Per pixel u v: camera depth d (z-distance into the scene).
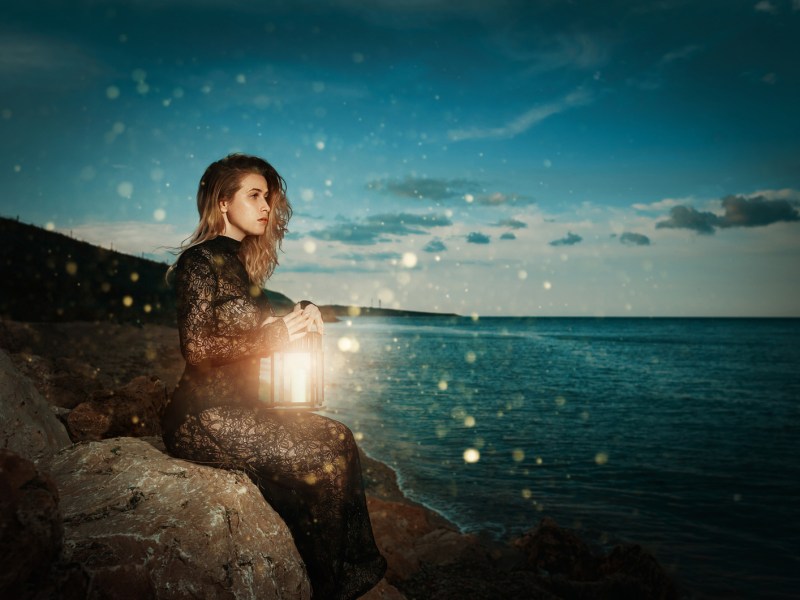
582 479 9.30
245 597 1.95
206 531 1.97
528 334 92.69
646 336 88.81
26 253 43.41
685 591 5.64
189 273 2.32
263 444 2.33
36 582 1.48
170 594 1.79
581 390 21.92
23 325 11.43
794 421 15.85
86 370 8.07
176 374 12.17
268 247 2.82
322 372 2.56
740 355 46.69
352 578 2.45
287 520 2.44
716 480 9.46
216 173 2.58
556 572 5.69
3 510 1.38
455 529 6.89
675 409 17.81
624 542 6.80
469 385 22.08
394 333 80.88
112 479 2.23
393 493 8.14
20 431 2.67
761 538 7.00
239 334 2.27
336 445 2.45
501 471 9.55
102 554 1.74
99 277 47.06
